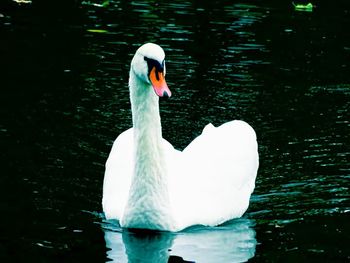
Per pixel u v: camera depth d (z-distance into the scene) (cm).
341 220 1105
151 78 994
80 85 1655
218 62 1825
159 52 998
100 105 1558
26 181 1198
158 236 1059
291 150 1381
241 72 1772
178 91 1647
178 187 1148
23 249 975
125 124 1471
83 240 1019
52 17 2120
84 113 1512
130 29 2034
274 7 2344
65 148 1339
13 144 1341
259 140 1421
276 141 1420
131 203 1069
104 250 991
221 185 1158
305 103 1614
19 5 2220
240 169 1195
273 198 1202
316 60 1877
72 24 2064
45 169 1248
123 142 1220
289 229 1078
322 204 1168
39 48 1858
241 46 1948
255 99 1625
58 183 1202
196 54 1870
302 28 2127
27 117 1472
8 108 1510
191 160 1198
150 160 1055
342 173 1286
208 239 1053
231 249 1010
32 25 2036
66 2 2286
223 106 1580
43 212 1097
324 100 1634
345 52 1941
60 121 1462
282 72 1788
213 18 2186
